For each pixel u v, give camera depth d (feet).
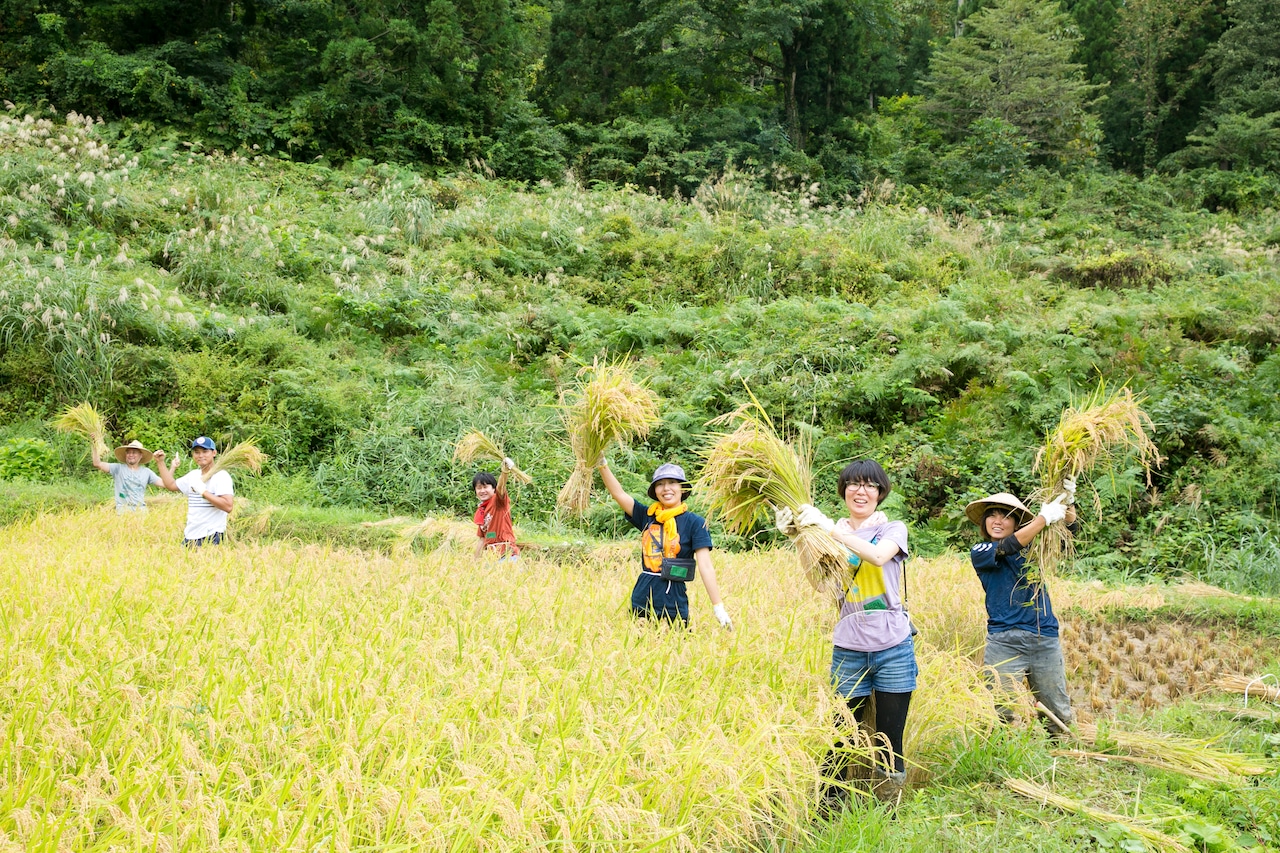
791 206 84.79
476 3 100.37
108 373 48.75
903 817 14.92
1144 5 135.03
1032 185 104.53
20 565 22.17
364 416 49.19
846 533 15.65
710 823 12.77
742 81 122.62
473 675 14.62
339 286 60.23
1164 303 57.06
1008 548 18.66
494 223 74.90
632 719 13.35
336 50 92.63
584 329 58.44
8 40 90.58
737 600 21.93
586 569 28.19
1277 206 105.91
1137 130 135.54
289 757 12.23
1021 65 117.29
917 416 48.34
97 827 11.63
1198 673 23.07
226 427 48.57
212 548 26.43
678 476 19.60
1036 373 47.60
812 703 15.24
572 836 11.27
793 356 51.88
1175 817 14.44
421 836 10.64
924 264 70.49
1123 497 40.04
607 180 102.83
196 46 93.56
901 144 119.75
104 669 14.49
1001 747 17.03
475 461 45.21
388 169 85.10
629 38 112.37
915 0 158.20
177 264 60.34
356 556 26.96
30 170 63.36
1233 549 37.76
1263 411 44.88
